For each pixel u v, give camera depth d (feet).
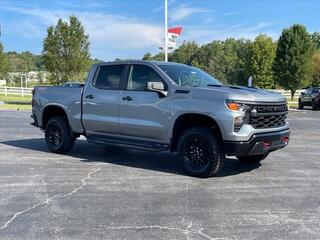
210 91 23.59
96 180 23.29
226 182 22.98
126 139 27.40
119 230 15.74
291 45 148.05
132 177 24.06
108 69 28.60
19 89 153.07
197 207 18.51
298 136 45.03
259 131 23.24
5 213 17.63
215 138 23.40
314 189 21.66
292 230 15.76
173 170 26.00
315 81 201.57
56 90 31.48
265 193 20.80
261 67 210.18
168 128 24.91
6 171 25.40
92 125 28.91
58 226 16.15
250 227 16.06
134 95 26.50
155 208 18.34
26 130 46.85
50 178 23.68
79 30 102.42
